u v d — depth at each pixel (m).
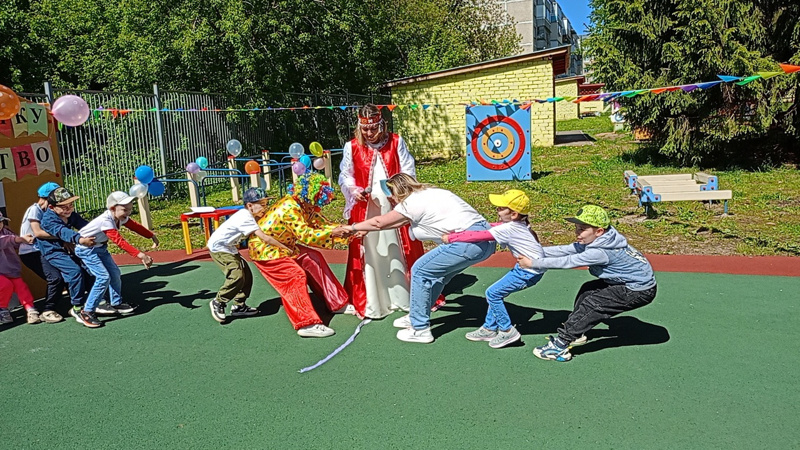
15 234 5.79
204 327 5.22
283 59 16.58
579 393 3.75
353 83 21.09
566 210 9.66
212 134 15.19
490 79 19.72
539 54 19.09
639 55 13.61
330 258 7.57
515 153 13.31
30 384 4.22
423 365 4.25
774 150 14.31
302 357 4.49
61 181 6.56
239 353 4.62
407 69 25.97
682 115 13.45
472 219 4.49
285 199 4.99
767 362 4.09
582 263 4.04
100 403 3.90
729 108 12.87
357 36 18.59
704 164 14.09
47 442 3.46
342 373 4.18
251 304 5.81
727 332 4.62
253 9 15.62
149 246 8.58
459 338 4.73
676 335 4.60
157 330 5.19
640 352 4.32
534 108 19.69
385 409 3.65
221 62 16.31
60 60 19.70
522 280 4.30
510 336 4.46
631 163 14.93
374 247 5.17
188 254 8.00
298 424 3.53
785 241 7.32
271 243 4.90
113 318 5.56
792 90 12.39
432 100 20.22
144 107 12.92
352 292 5.32
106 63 17.20
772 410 3.47
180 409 3.77
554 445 3.20
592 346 4.47
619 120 24.73
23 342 5.03
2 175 5.93
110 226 5.30
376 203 5.17
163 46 15.45
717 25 12.31
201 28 14.95
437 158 20.12
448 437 3.32
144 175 8.03
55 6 18.84
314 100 18.92
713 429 3.30
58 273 5.50
